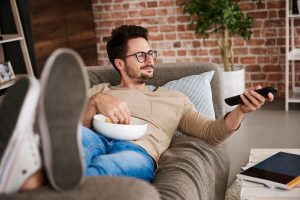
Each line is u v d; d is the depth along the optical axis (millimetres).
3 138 1067
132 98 2084
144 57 2137
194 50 4715
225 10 3967
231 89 4055
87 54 4914
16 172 982
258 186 1627
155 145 1940
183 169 1742
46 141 930
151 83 2516
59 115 929
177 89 2371
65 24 4508
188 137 2107
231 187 2494
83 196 937
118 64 2180
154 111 2049
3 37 3867
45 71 912
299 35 4305
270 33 4410
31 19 4027
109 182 996
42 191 967
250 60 4547
